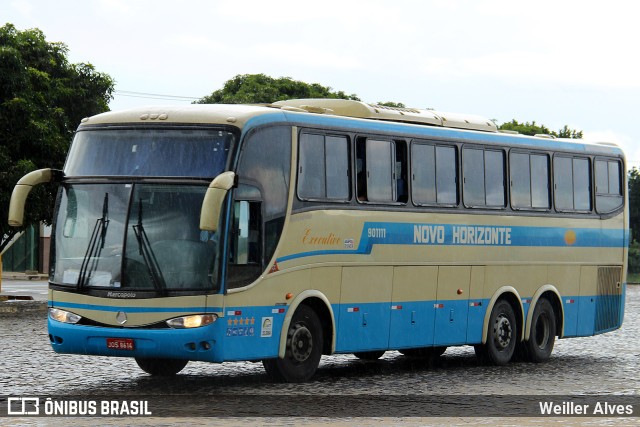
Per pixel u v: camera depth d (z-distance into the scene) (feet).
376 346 68.33
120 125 60.29
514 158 80.12
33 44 142.72
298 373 63.26
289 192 62.08
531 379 68.85
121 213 58.49
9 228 128.47
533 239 81.41
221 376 66.64
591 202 87.56
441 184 73.61
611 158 90.02
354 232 66.49
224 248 57.62
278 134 61.67
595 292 87.97
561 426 48.32
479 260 76.48
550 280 83.15
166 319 57.11
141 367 65.87
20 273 231.71
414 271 71.05
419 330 71.61
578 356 87.10
